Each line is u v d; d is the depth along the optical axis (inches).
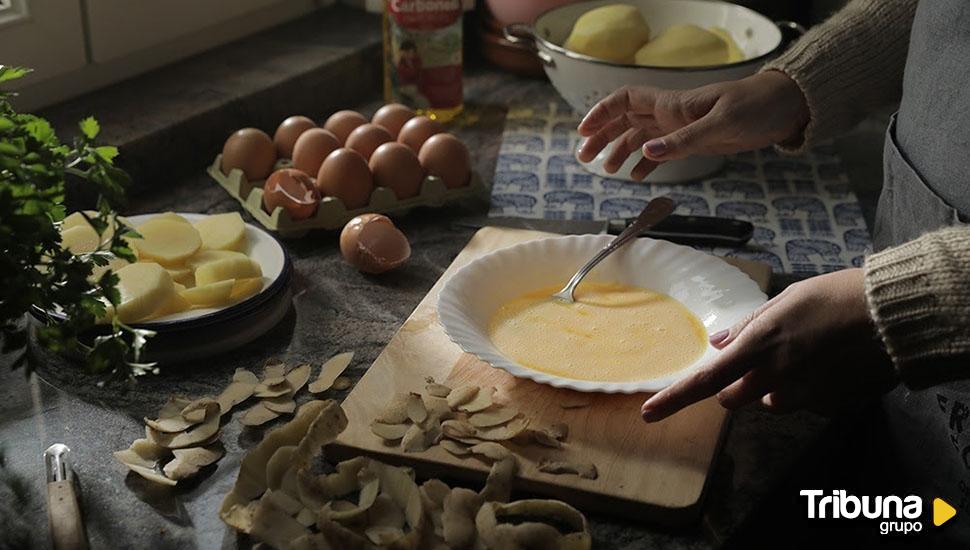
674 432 33.9
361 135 49.9
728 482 33.0
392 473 31.2
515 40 57.7
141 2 55.2
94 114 52.1
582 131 46.3
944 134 36.3
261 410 35.4
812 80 43.4
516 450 33.0
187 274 40.6
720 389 31.6
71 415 35.3
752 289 39.4
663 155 42.6
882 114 64.6
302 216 46.6
